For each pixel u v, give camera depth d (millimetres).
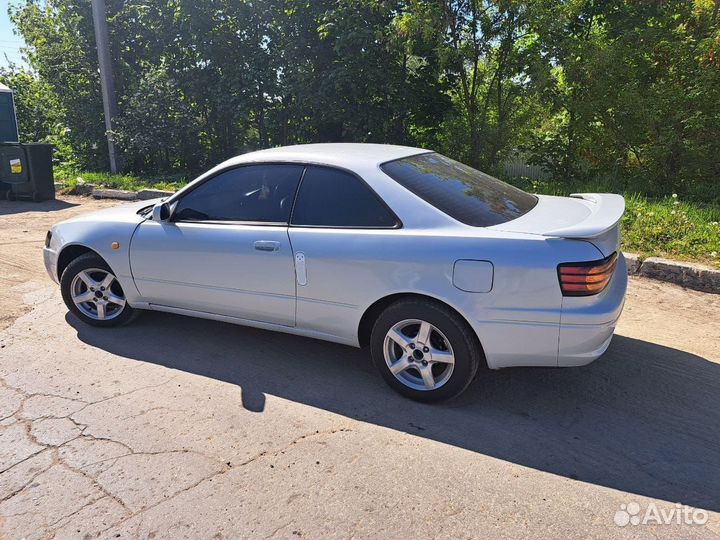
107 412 3293
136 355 4059
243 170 3877
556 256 2941
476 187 3711
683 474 2734
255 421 3209
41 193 10367
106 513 2490
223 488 2646
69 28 13188
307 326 3691
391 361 3461
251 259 3709
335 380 3701
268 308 3770
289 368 3871
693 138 7980
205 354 4082
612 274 3068
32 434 3070
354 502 2553
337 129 11398
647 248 5902
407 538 2342
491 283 3035
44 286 5516
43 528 2406
